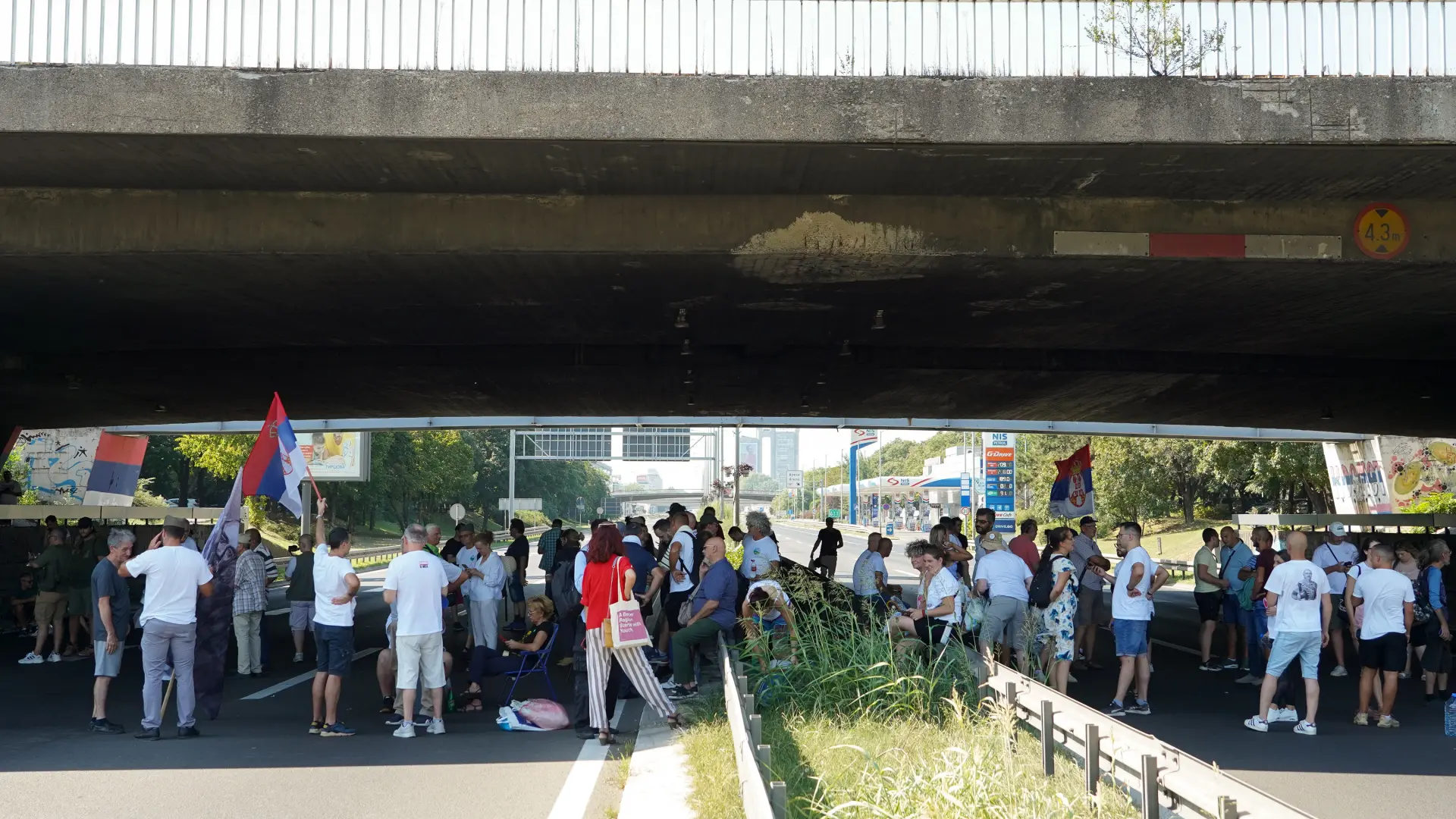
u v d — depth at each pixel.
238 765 9.17
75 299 15.17
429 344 19.88
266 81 10.59
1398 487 44.84
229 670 15.99
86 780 8.62
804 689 10.45
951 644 10.93
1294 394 25.22
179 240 12.39
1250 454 57.34
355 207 12.49
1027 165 11.41
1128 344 19.33
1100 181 11.92
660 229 12.55
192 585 10.76
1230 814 4.74
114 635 10.95
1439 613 13.55
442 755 9.62
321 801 7.89
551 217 12.55
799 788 7.09
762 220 12.55
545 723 10.92
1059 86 10.67
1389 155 10.96
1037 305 15.66
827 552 23.72
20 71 10.45
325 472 51.47
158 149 11.03
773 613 11.60
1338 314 15.99
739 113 10.71
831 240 12.52
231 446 48.53
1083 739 6.85
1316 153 10.91
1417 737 10.91
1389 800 8.26
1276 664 11.14
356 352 20.72
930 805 6.03
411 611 10.55
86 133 10.52
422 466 79.69
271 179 12.00
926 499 100.62
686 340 19.12
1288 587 11.09
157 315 16.52
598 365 21.00
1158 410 28.70
